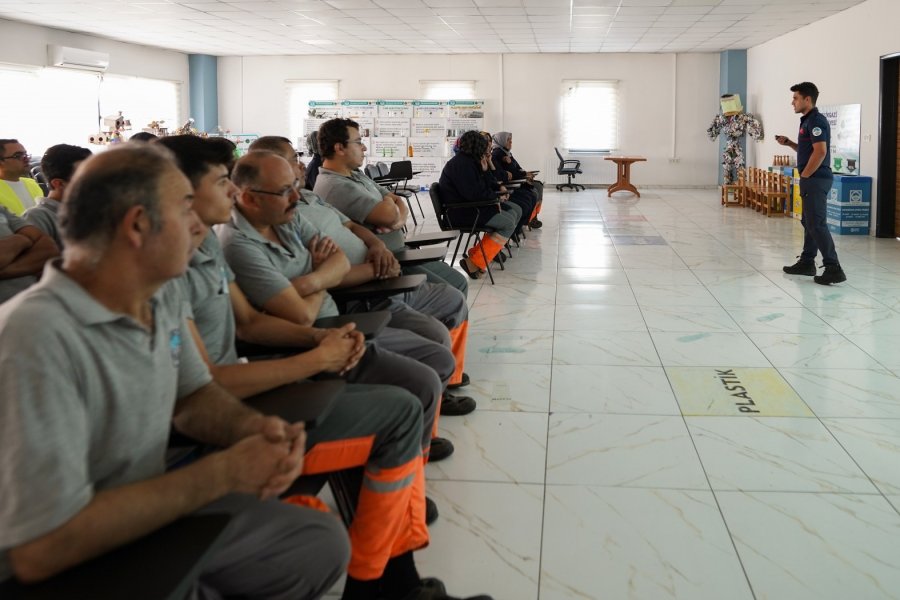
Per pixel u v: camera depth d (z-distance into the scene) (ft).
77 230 3.86
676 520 7.84
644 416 10.77
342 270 8.77
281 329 7.06
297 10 34.01
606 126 54.08
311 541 4.77
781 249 26.08
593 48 49.65
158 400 4.24
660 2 31.86
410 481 6.12
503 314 17.13
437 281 12.66
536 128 54.39
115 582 3.47
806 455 9.39
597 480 8.78
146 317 4.30
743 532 7.58
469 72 53.98
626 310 17.34
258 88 55.21
